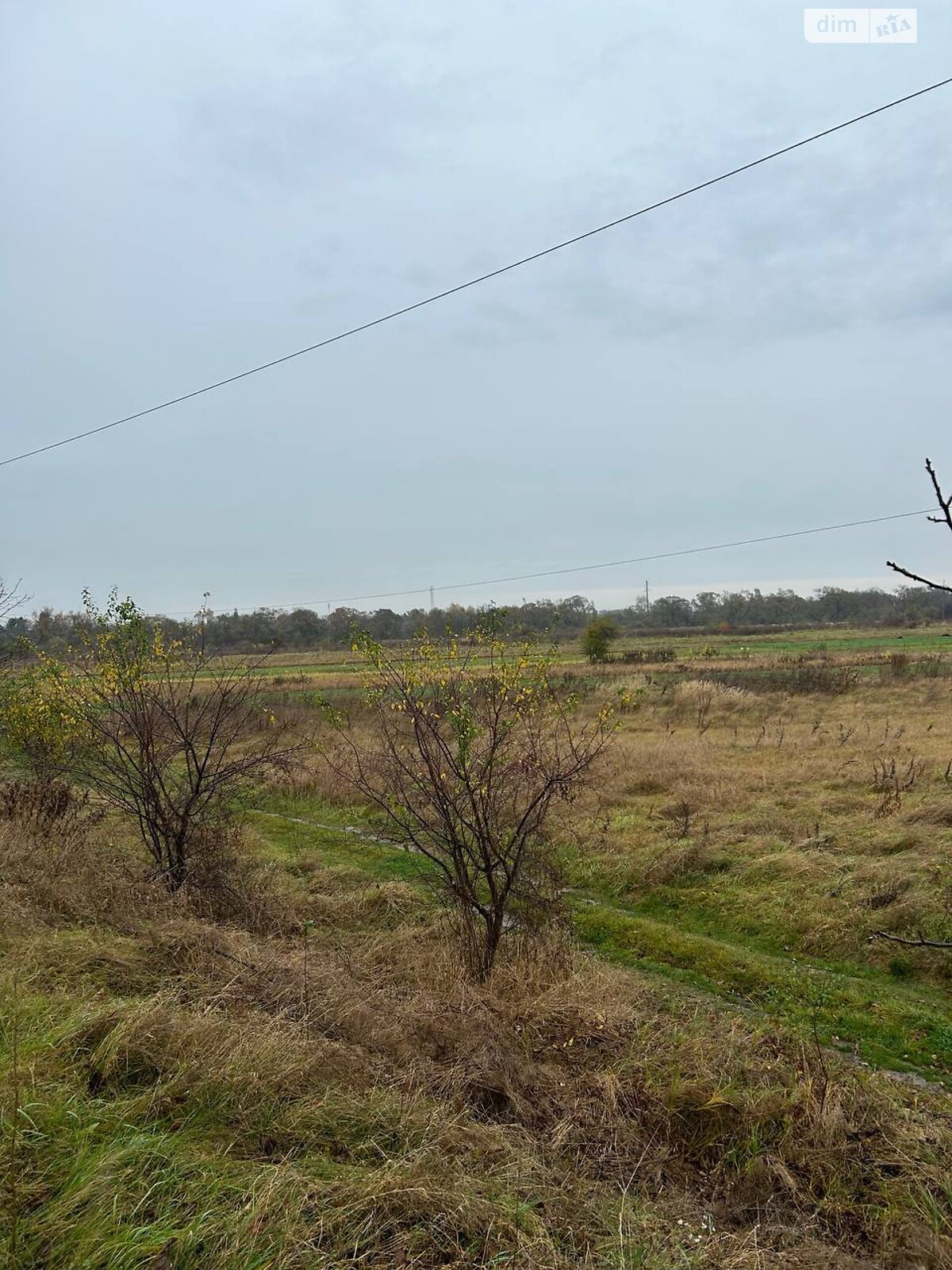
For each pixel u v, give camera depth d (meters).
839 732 15.18
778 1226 3.12
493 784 5.68
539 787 5.79
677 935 6.62
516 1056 4.12
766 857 7.77
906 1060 4.73
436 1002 4.60
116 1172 2.69
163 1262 2.33
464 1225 2.70
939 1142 3.67
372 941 6.15
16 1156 2.68
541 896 6.06
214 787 7.50
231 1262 2.37
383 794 6.31
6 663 10.84
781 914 6.77
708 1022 4.91
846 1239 3.13
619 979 5.54
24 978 4.04
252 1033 3.72
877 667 25.97
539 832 5.97
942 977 5.69
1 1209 2.46
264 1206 2.58
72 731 7.88
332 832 10.26
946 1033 4.98
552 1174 3.17
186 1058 3.44
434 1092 3.66
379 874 8.59
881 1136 3.69
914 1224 3.11
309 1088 3.45
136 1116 3.06
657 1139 3.71
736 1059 4.25
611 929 6.84
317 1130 3.19
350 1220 2.65
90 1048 3.50
